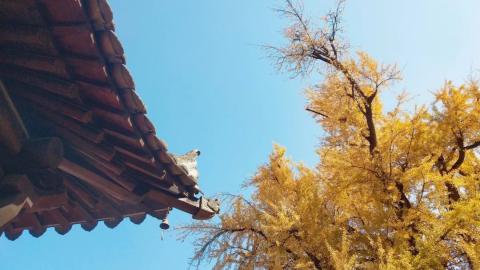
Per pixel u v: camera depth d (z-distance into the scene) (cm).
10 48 201
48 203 253
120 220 343
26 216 327
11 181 218
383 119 610
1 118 209
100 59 189
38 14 173
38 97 228
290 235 458
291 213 451
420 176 468
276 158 577
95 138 236
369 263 408
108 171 275
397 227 445
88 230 349
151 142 238
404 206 481
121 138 238
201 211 298
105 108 220
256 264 472
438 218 441
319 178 531
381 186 484
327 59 561
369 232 455
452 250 458
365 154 520
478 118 570
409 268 365
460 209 403
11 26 185
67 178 296
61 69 198
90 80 204
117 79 200
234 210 508
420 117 525
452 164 605
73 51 191
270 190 537
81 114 222
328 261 444
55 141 235
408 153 525
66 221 338
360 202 496
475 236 412
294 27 562
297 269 454
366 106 554
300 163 546
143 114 220
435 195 443
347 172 492
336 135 608
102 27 178
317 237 452
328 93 605
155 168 258
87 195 313
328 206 529
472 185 462
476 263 384
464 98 582
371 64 558
